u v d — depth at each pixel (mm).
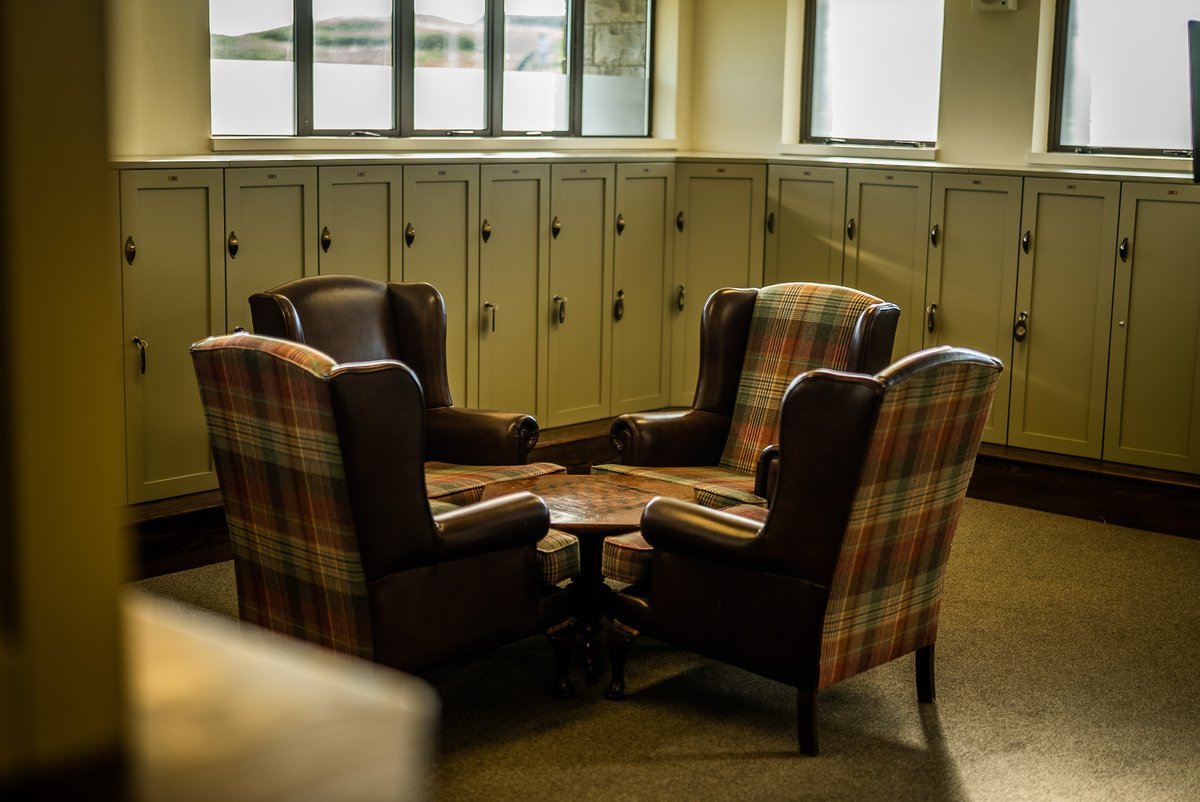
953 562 4883
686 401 6852
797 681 3133
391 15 5957
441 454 4387
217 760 511
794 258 6629
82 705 455
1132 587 4617
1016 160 6281
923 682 3521
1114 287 5621
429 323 4457
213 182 4691
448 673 3701
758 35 7020
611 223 6383
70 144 429
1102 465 5633
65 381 438
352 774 516
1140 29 6008
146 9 4852
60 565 446
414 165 5430
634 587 3480
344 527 3021
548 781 3016
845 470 2953
